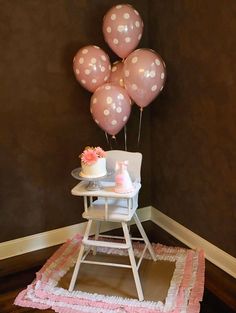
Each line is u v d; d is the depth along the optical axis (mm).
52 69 2375
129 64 2096
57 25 2326
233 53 1912
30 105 2359
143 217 2961
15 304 1957
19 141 2375
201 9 2094
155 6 2510
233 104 1971
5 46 2205
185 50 2281
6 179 2391
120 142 2740
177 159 2551
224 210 2172
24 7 2207
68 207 2645
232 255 2162
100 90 2164
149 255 2377
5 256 2471
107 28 2176
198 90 2227
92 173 1935
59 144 2516
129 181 1947
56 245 2617
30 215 2521
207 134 2213
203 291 1999
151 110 2777
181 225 2611
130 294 1988
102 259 2369
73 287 2047
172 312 1824
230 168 2070
